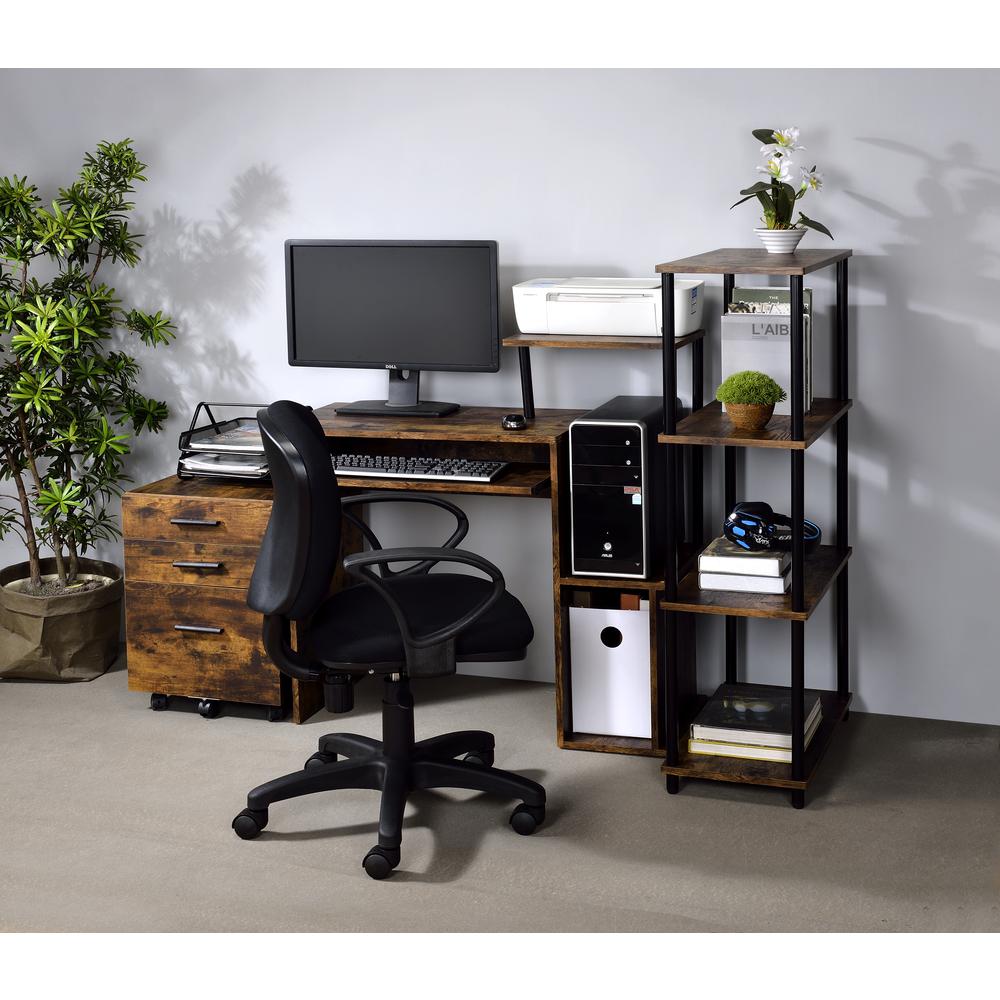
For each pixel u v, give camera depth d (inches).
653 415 136.8
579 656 142.4
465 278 149.6
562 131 149.0
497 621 121.3
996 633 144.6
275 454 113.0
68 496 160.4
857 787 132.6
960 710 147.9
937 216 137.6
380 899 113.6
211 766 139.9
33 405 159.2
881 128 137.6
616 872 117.5
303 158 159.2
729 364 136.4
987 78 133.5
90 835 125.2
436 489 141.2
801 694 127.3
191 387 170.4
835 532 147.9
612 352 152.3
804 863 118.3
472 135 152.3
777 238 131.3
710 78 142.6
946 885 114.0
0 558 181.9
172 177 164.9
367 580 113.7
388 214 157.5
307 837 124.6
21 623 162.9
